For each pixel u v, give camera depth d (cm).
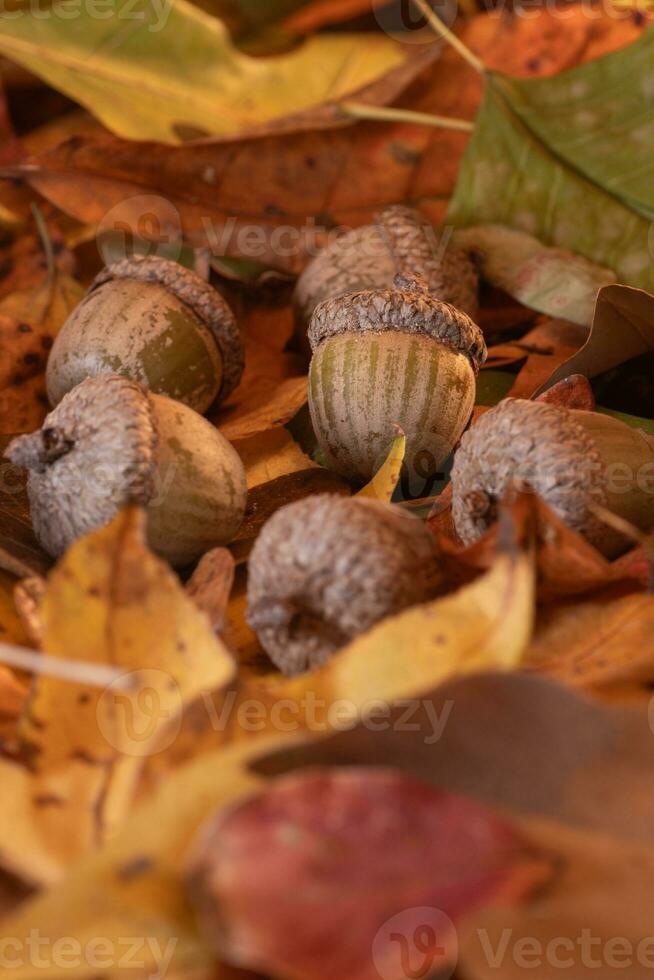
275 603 17
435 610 16
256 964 14
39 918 14
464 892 14
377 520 17
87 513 18
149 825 14
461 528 18
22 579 18
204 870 14
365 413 20
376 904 14
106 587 16
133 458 18
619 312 20
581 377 19
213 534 19
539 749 15
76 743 16
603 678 16
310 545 17
